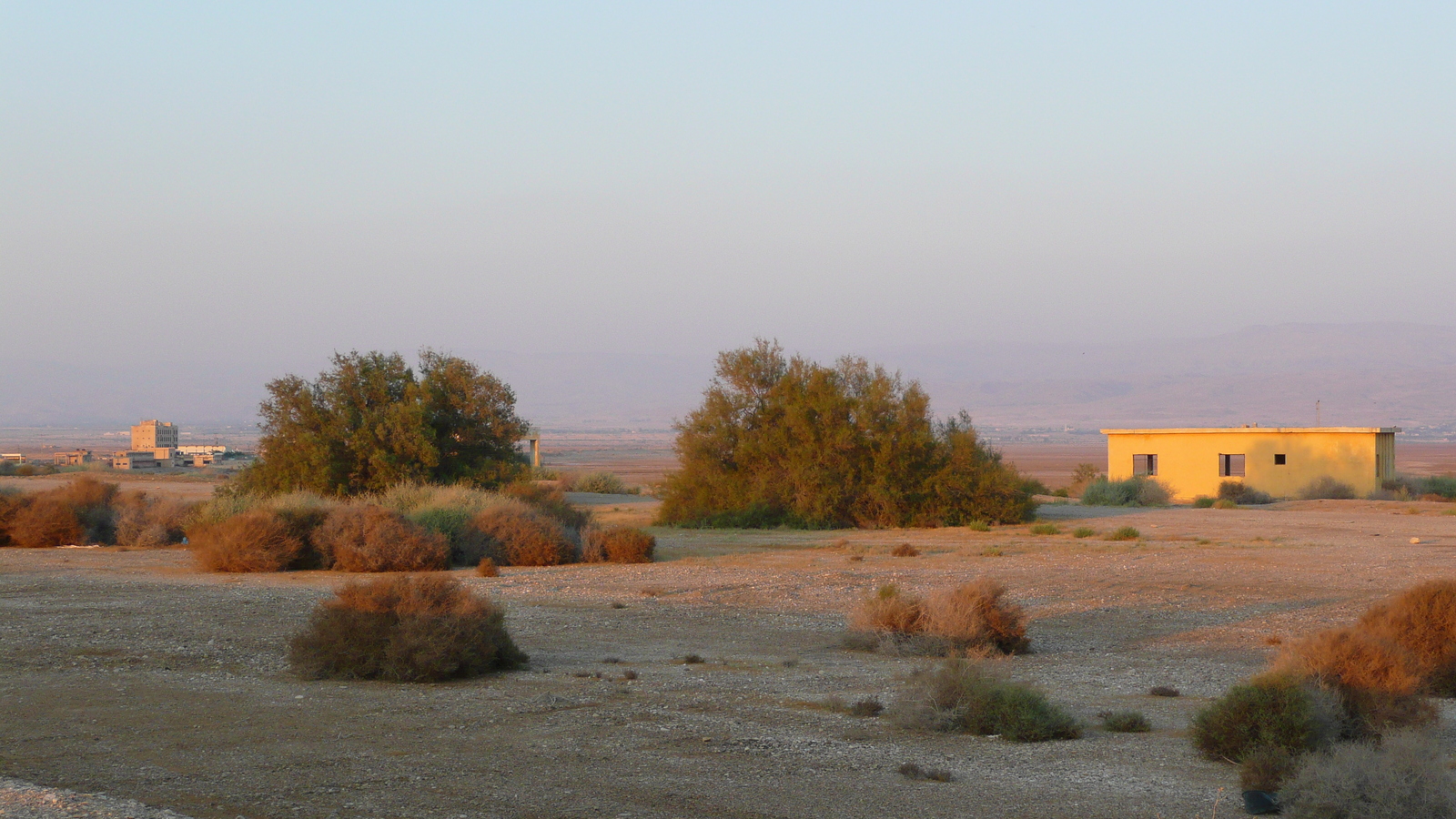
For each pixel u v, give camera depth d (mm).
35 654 13781
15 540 32938
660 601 20891
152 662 13500
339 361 44344
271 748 9156
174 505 34969
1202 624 18188
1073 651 15898
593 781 8219
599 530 29594
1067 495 61719
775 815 7371
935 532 38000
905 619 16094
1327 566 26297
